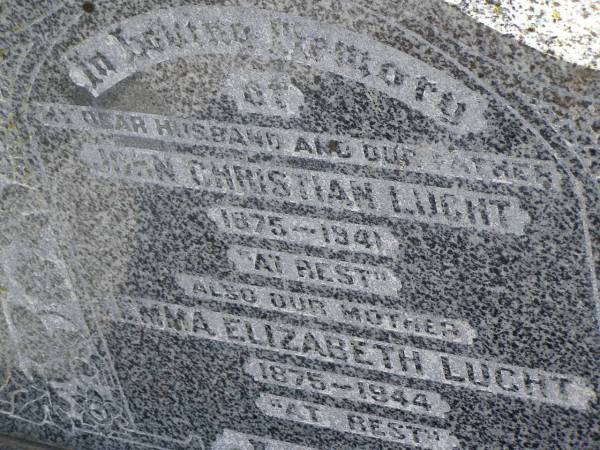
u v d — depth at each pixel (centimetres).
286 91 152
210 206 169
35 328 197
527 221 148
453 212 153
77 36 158
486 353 165
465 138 145
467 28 135
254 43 149
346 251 165
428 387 174
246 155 161
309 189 161
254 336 181
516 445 173
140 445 207
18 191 180
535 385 164
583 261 148
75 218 180
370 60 144
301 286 172
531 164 143
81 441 212
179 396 196
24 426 215
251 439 196
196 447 202
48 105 168
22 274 191
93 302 190
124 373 197
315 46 146
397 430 182
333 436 188
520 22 132
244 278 175
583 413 163
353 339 174
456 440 178
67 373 202
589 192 141
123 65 159
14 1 157
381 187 155
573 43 131
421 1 136
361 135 151
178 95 159
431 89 143
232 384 190
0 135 174
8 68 165
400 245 160
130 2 151
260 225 168
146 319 188
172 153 166
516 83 137
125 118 165
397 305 167
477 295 160
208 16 148
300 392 185
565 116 137
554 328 157
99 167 172
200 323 184
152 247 178
